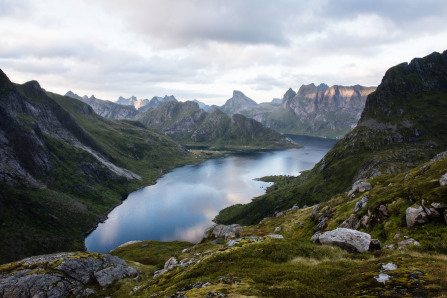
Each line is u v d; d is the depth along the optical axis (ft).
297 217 305.73
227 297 64.59
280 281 76.23
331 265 85.25
